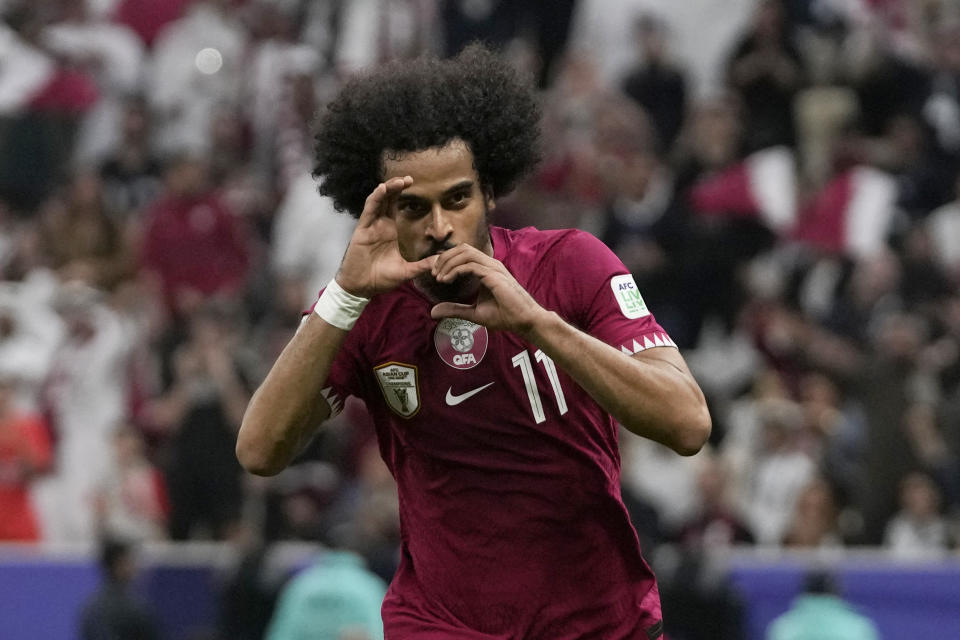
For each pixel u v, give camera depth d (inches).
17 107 1724.9
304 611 1036.5
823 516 1235.2
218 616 1176.2
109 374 1341.0
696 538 1227.2
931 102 1727.4
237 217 1556.3
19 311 1349.7
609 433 501.4
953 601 1165.1
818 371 1446.9
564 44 1892.2
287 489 1277.1
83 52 1776.6
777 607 1171.3
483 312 458.0
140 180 1729.8
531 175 530.6
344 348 498.3
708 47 1959.9
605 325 487.5
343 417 1339.8
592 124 1704.0
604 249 500.1
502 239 501.4
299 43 1759.4
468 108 482.6
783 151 1631.4
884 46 1758.1
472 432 490.0
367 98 491.5
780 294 1533.0
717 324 1544.0
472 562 500.1
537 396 485.1
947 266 1589.6
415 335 490.3
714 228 1572.3
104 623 1117.1
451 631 504.4
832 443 1315.2
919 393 1346.0
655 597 514.9
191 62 1758.1
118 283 1469.0
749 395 1440.7
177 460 1269.7
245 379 1323.8
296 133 1667.1
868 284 1502.2
